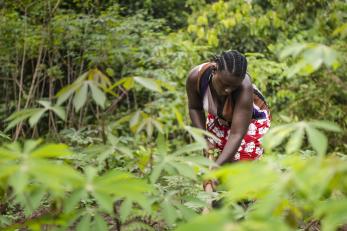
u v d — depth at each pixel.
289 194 1.32
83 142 2.73
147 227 1.64
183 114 5.33
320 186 0.78
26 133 5.59
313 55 0.98
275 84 6.25
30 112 1.17
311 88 5.61
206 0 7.86
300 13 6.68
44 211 2.13
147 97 6.30
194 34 6.95
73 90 1.19
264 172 0.83
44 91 6.45
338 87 5.51
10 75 6.28
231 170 0.86
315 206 1.07
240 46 7.19
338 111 5.49
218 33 6.51
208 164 1.32
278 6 6.66
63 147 0.91
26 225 1.33
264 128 2.90
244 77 2.48
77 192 1.02
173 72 5.48
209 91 2.77
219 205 2.05
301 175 0.81
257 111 2.88
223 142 2.90
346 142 5.13
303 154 2.24
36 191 1.12
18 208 2.52
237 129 2.55
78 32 5.46
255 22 6.39
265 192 0.87
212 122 2.89
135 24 5.79
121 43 5.57
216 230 0.71
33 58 6.10
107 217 1.76
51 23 5.52
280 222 0.78
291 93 5.71
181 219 1.47
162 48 5.58
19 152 0.95
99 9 6.14
